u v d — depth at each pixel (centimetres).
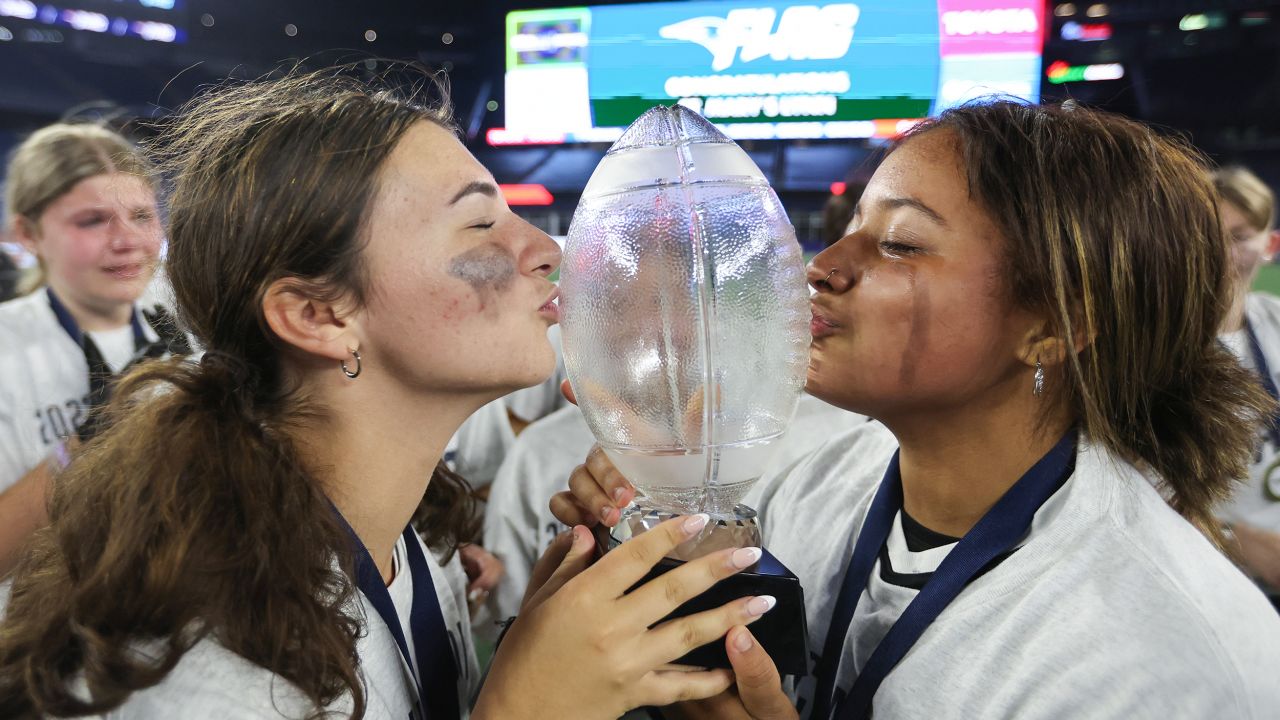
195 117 72
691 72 779
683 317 56
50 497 77
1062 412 72
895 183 69
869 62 730
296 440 66
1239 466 77
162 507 57
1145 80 916
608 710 58
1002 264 66
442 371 64
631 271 57
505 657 61
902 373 68
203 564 56
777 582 62
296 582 58
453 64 1174
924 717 64
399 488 70
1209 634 56
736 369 57
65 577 63
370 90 75
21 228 154
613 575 58
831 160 873
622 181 59
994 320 67
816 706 77
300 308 63
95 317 159
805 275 62
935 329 66
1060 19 918
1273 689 57
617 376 58
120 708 57
